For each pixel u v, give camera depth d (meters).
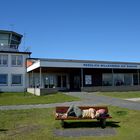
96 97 28.39
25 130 13.23
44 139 11.31
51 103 24.14
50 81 43.09
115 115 16.89
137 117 15.88
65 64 35.25
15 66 42.66
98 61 37.06
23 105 23.19
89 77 44.09
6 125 14.55
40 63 34.03
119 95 30.52
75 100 25.92
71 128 13.59
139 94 31.55
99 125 14.15
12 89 42.06
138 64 39.62
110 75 45.56
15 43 47.03
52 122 15.05
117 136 11.66
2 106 22.73
